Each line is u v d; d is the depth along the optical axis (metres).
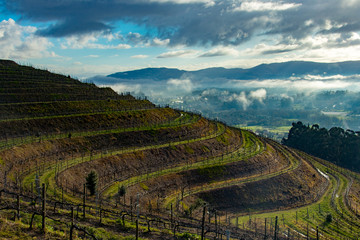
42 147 120.94
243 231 98.81
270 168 169.62
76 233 47.09
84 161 118.94
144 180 120.56
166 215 96.06
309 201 150.50
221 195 129.12
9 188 81.44
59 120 154.75
